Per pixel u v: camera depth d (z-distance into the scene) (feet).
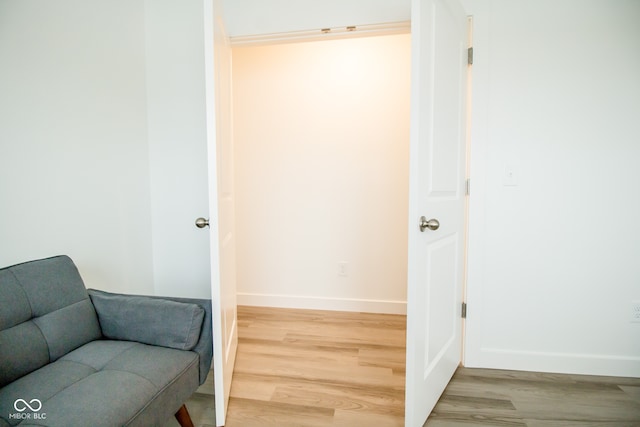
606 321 5.63
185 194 6.61
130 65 6.13
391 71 8.22
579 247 5.61
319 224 8.76
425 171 4.16
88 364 3.64
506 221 5.73
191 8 6.35
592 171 5.51
